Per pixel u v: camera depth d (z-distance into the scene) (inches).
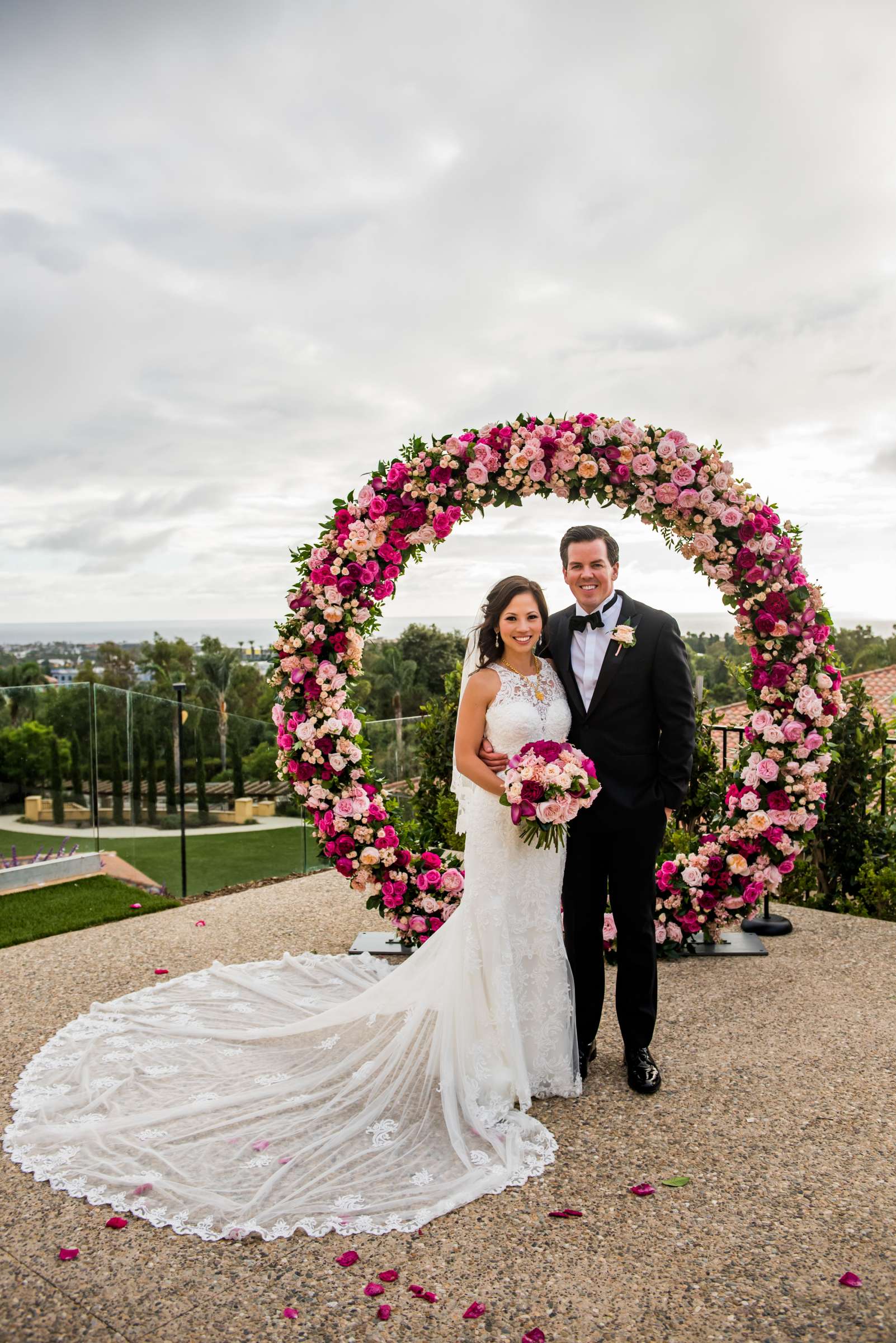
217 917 222.7
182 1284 84.8
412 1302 82.0
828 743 189.5
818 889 238.4
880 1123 117.6
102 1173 105.1
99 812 271.9
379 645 1625.2
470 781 129.7
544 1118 120.6
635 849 128.7
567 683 135.3
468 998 123.0
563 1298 82.4
